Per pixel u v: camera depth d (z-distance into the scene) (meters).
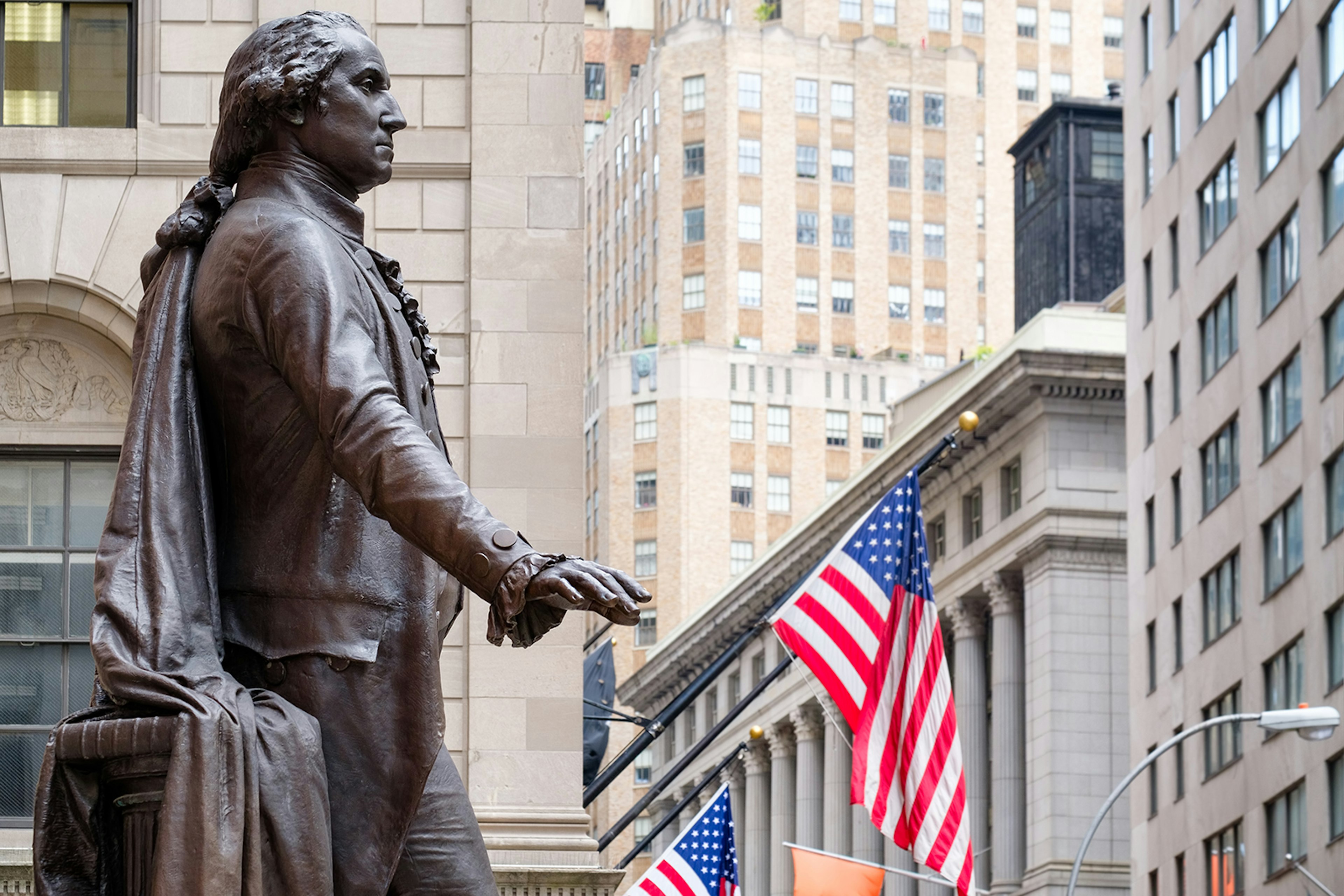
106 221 24.12
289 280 5.39
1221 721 38.81
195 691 5.23
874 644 23.94
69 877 5.35
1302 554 62.28
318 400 5.28
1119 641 83.12
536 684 23.14
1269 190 65.00
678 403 157.00
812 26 173.38
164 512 5.44
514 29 24.48
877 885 32.97
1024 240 127.44
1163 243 75.12
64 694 23.53
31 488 23.91
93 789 5.34
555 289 24.14
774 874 105.56
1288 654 63.59
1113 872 81.25
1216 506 69.62
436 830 5.65
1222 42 69.38
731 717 27.55
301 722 5.26
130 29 24.80
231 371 5.49
